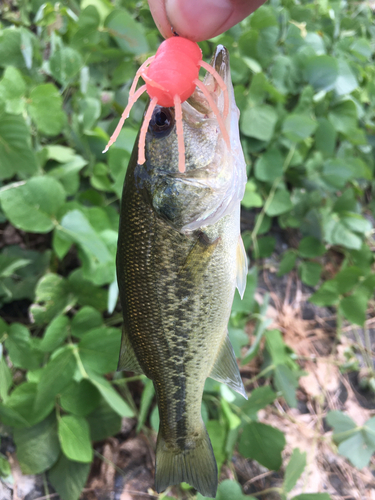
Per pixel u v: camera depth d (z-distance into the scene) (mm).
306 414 454
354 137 554
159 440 242
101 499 350
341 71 528
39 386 304
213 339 219
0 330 319
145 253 202
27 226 303
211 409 386
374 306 563
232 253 211
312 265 515
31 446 328
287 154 512
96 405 336
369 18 685
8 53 358
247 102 449
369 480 423
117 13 383
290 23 520
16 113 326
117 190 329
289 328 501
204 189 197
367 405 484
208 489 244
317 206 524
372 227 613
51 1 400
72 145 396
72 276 348
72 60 360
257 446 366
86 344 327
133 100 145
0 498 321
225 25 182
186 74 155
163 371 221
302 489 392
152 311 209
